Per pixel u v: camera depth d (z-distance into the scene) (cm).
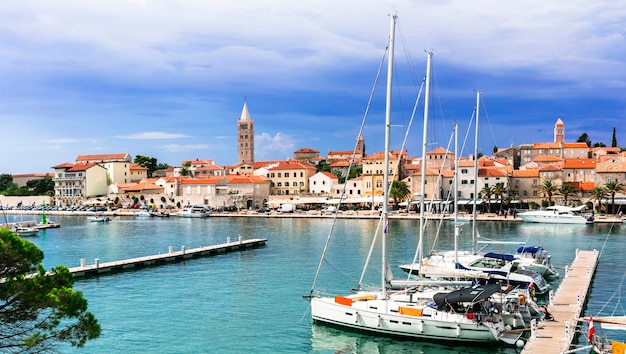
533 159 18912
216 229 12556
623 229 11262
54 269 2333
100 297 5262
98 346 3778
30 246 2173
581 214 13750
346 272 6462
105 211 19675
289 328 4147
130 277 6291
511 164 19925
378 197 16938
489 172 15900
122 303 4997
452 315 3697
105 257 8119
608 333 3859
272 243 9450
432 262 5909
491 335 3584
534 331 3553
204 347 3756
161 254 7769
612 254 7706
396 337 3806
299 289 5525
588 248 8244
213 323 4309
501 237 9894
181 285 5803
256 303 4938
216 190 19788
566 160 16438
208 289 5581
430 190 16125
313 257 7688
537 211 12988
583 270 5906
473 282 4372
